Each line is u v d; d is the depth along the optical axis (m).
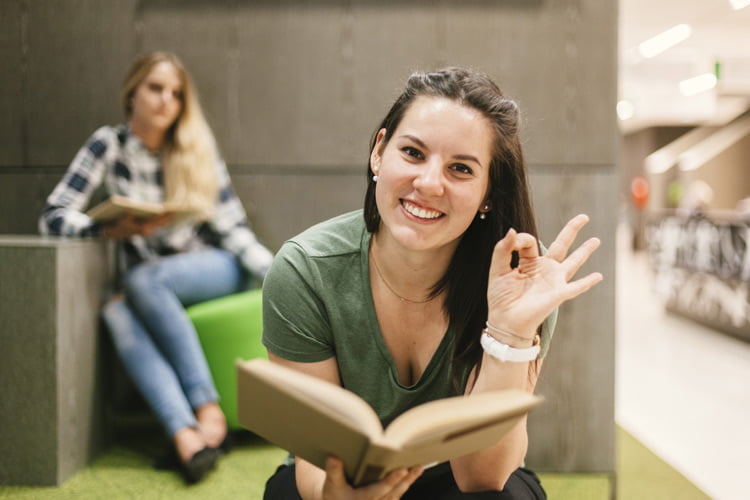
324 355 1.17
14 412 2.07
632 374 4.29
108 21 2.56
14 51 2.59
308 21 2.53
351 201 2.58
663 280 6.84
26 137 2.62
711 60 8.83
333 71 2.53
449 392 1.20
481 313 1.15
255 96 2.56
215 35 2.54
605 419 2.42
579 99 2.41
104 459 2.34
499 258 0.99
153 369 2.22
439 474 1.25
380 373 1.18
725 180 14.02
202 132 2.45
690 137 15.77
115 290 2.52
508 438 1.10
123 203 2.03
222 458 2.35
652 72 9.09
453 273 1.15
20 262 2.05
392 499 0.95
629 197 16.98
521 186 1.08
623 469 2.55
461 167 0.99
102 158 2.43
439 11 2.46
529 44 2.42
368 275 1.15
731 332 5.36
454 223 1.00
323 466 0.93
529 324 0.98
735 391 3.87
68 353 2.13
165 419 2.16
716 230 5.56
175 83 2.37
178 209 2.18
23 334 2.06
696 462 2.70
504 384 1.00
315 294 1.14
